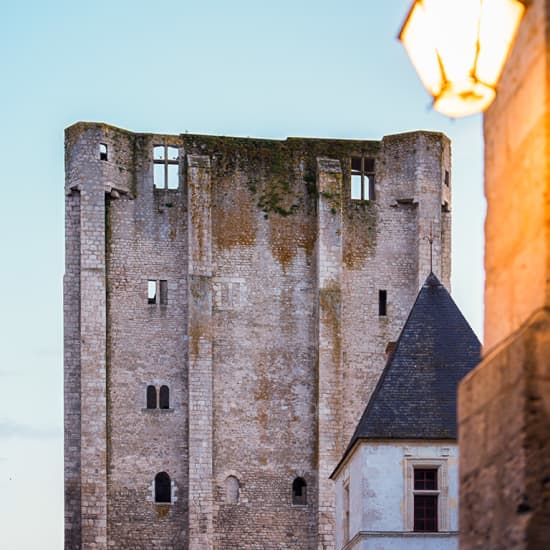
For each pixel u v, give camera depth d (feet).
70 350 278.67
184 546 276.21
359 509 156.15
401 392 160.76
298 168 294.66
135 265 285.43
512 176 33.47
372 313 290.56
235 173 292.20
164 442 279.08
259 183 292.81
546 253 31.55
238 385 285.23
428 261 292.61
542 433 30.81
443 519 154.30
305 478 283.18
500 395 32.07
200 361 280.72
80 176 283.79
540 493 30.58
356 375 286.87
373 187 297.74
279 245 291.38
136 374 281.13
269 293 289.12
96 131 285.84
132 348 281.95
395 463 155.22
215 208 290.56
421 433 155.84
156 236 287.07
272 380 286.25
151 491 277.03
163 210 287.89
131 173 288.51
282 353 287.48
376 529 153.89
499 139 34.30
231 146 293.02
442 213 300.40
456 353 165.27
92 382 276.82
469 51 31.22
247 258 289.94
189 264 284.41
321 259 287.28
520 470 30.91
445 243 299.38
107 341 281.33
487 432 32.58
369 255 293.23
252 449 283.38
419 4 31.35
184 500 277.44
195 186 286.46
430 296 172.35
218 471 281.74
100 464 274.57
